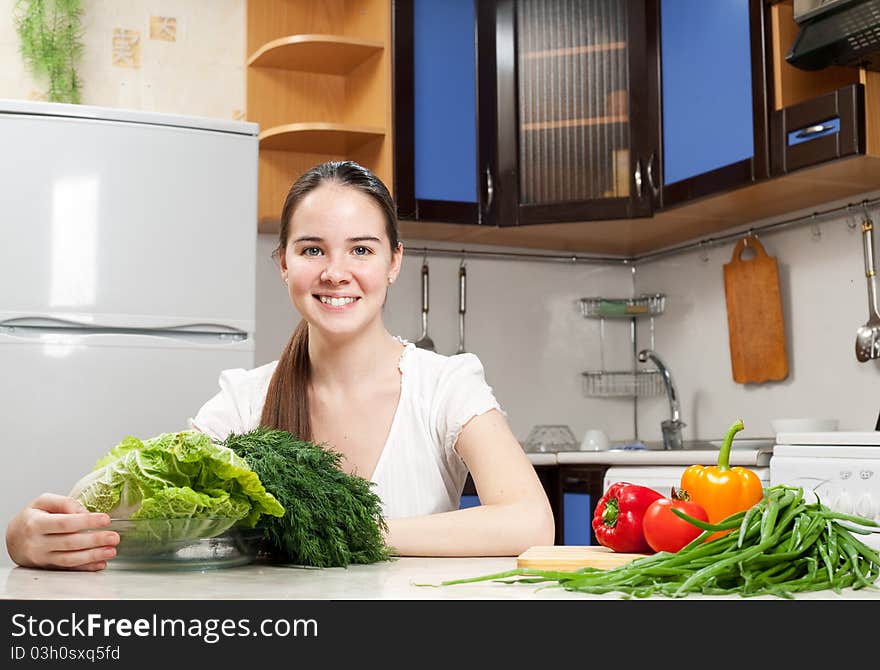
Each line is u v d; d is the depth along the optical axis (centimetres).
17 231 282
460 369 156
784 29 291
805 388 332
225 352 299
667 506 109
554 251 409
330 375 154
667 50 330
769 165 289
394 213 153
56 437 281
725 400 366
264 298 366
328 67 371
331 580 95
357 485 112
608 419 411
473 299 396
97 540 104
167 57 361
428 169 345
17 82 340
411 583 91
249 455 112
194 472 106
